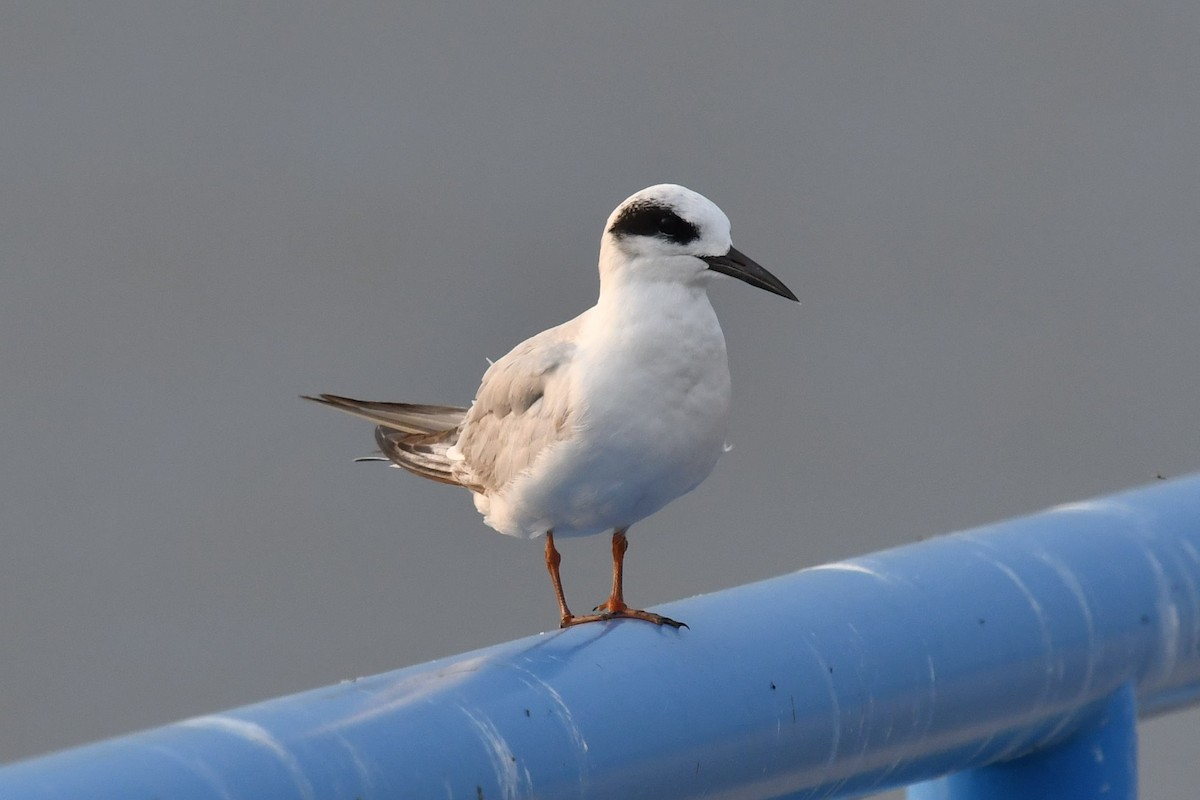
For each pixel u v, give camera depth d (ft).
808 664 25.75
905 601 26.81
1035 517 29.53
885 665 26.18
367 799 21.33
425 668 24.29
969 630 26.91
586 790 23.72
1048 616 27.43
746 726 25.16
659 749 24.38
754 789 25.85
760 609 26.37
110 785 19.81
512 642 26.00
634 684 24.44
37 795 19.48
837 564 28.07
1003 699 27.35
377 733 21.98
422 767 21.99
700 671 25.09
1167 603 28.53
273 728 21.40
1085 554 28.32
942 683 26.66
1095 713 28.96
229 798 20.24
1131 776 29.32
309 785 20.86
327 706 22.29
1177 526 29.22
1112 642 28.07
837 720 25.96
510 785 22.81
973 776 30.30
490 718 23.07
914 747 27.04
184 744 20.76
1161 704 30.81
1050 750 29.58
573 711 23.79
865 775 27.09
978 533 28.91
